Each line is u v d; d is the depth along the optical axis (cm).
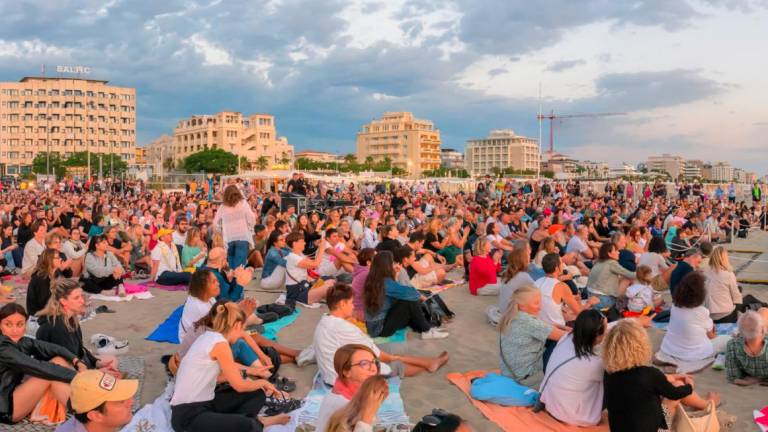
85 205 2114
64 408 520
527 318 624
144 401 577
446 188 6375
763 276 1351
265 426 517
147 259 1318
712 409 484
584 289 997
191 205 2238
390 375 634
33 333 713
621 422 455
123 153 14300
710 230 1995
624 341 457
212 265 851
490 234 1397
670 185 4859
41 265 771
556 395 527
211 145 15488
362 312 794
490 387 591
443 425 363
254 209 2297
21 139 13500
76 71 14050
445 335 813
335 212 1630
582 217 2055
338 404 419
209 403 499
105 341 731
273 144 16000
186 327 664
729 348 640
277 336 810
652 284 977
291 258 984
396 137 17875
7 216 1898
